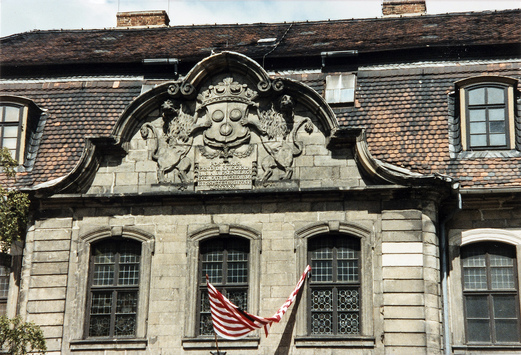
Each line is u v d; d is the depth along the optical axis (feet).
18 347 75.36
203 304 81.25
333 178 82.28
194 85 85.61
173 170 84.28
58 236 83.35
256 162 83.61
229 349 79.10
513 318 79.46
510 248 81.25
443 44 90.84
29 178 86.28
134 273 82.69
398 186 80.38
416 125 85.56
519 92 86.58
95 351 79.92
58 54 98.73
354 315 79.51
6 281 84.23
